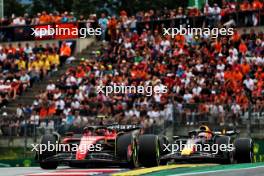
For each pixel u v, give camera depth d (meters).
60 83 101.19
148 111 89.19
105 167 60.31
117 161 55.38
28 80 105.69
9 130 86.62
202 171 49.38
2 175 53.34
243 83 93.19
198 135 59.81
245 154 59.19
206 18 106.44
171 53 103.56
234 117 81.81
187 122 83.62
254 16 105.50
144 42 107.88
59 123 86.12
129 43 108.94
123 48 108.12
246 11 106.00
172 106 84.69
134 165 56.81
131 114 90.50
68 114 93.62
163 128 84.38
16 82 103.88
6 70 109.62
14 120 86.62
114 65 103.56
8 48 114.12
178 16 110.44
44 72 107.56
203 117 83.06
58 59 110.19
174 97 91.44
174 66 99.75
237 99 87.81
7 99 101.75
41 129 86.00
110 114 91.56
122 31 111.88
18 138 86.19
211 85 92.94
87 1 163.62
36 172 55.78
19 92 103.56
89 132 59.09
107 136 58.56
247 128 80.88
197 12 109.94
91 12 163.00
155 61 102.38
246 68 95.81
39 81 106.12
